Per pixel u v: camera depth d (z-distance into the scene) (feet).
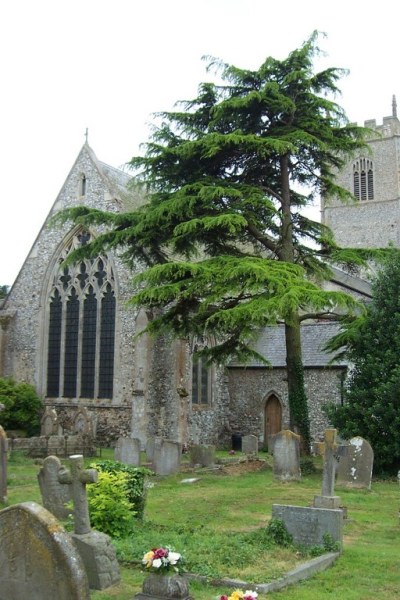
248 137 61.52
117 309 94.48
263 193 65.05
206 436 99.76
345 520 39.78
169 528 36.35
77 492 27.22
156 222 64.23
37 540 19.80
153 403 90.33
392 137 186.19
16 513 20.30
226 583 25.71
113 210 97.25
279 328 107.55
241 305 56.70
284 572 27.14
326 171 72.28
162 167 69.31
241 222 58.03
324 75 68.08
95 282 98.02
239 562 28.45
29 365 101.76
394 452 61.67
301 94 67.26
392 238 183.32
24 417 93.20
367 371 65.16
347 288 112.57
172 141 69.82
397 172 185.47
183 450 87.51
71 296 100.42
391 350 64.69
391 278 67.77
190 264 58.85
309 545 31.58
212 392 102.22
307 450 67.00
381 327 65.72
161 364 90.94
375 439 63.16
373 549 32.83
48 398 99.71
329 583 26.73
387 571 28.66
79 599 19.12
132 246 71.31
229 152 67.31
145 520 37.60
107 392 94.43
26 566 19.90
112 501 32.81
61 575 19.33
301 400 67.82
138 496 37.11
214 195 60.08
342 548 31.50
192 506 45.47
